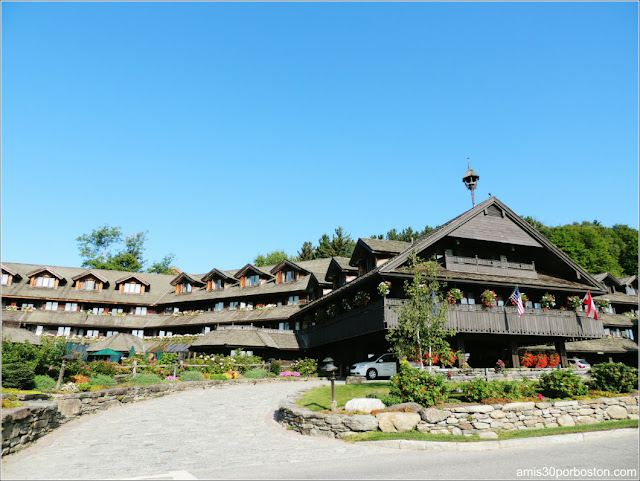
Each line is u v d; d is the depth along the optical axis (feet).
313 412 49.01
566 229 280.10
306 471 32.58
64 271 182.70
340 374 114.73
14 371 63.41
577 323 101.91
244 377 103.81
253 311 158.10
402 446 41.22
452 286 94.73
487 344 110.52
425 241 92.48
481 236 100.01
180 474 31.99
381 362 90.17
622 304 154.10
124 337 124.98
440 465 33.99
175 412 62.90
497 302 100.42
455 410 46.39
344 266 118.01
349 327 100.83
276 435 47.85
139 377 81.46
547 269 112.16
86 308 170.50
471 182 111.34
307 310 134.62
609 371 59.67
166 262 274.98
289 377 107.34
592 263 254.88
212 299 170.60
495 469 32.42
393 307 84.28
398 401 50.67
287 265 160.25
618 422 50.85
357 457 37.52
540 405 49.42
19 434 40.81
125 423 54.70
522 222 105.19
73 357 81.15
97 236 262.67
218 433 48.83
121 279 178.91
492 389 52.01
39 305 165.99
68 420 55.06
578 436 43.86
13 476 31.30
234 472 32.53
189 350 139.64
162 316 175.94
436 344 71.46
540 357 101.81
